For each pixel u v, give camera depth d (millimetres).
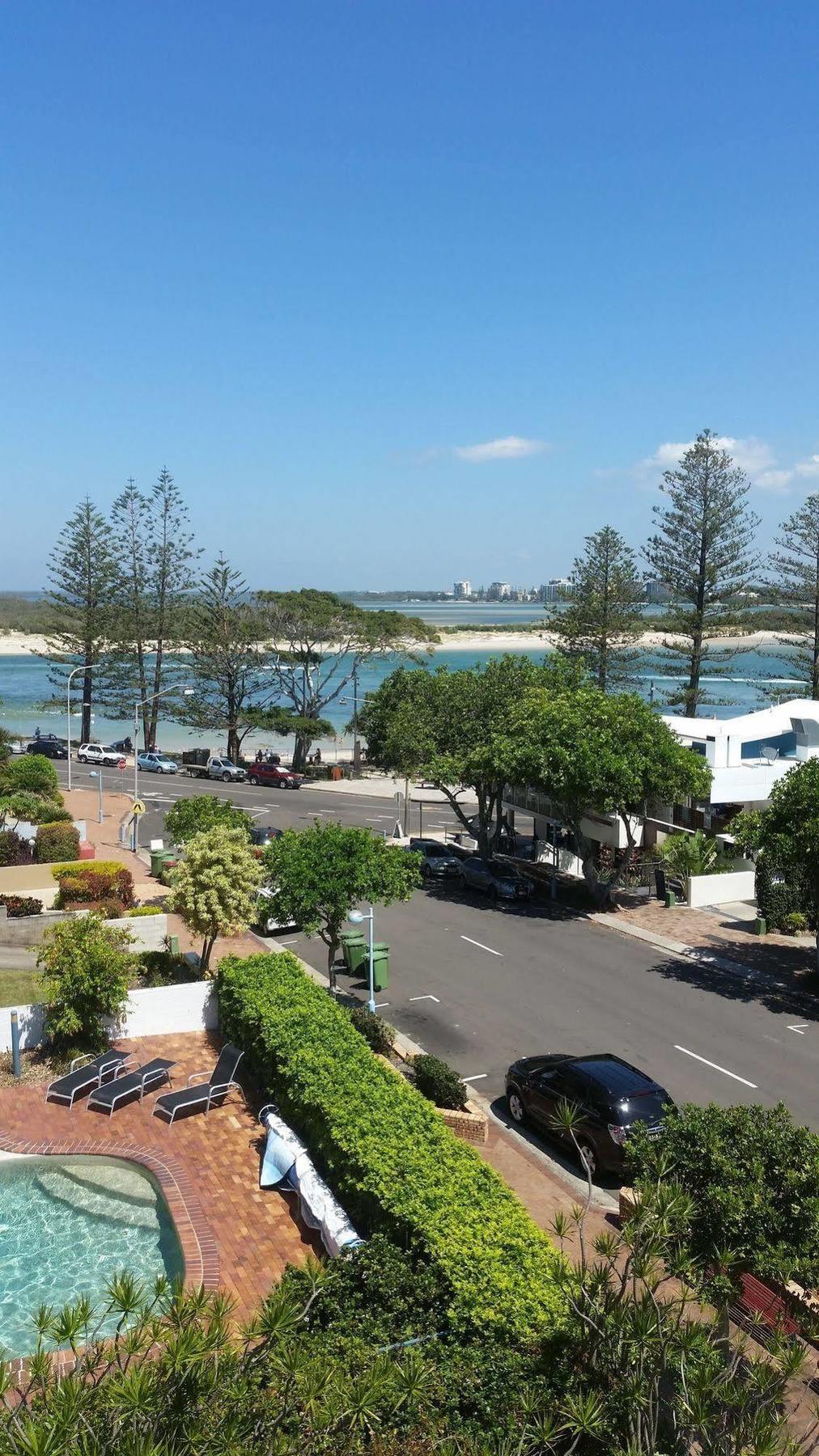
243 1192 12602
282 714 61125
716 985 22031
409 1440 6316
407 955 24188
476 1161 10648
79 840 29016
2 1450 5004
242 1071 16188
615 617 56594
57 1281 10797
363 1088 12320
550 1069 14961
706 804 30203
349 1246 9484
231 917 19781
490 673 36188
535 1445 6445
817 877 20859
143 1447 4980
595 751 26828
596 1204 12836
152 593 66188
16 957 21859
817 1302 7949
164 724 93188
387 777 58688
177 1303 6129
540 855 36375
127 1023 17500
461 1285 8266
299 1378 6043
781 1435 6441
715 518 52594
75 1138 13891
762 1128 8820
